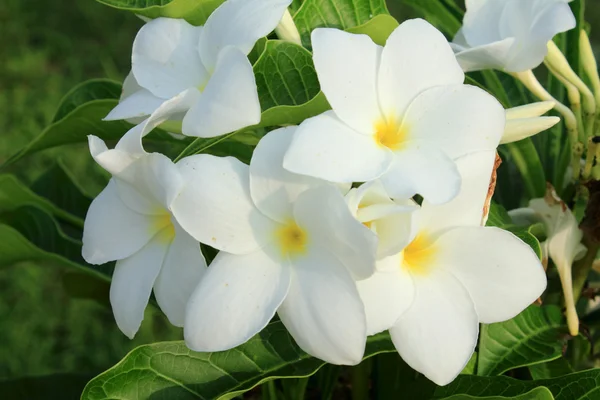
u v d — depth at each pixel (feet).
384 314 1.62
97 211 1.74
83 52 5.32
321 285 1.60
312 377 2.22
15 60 5.19
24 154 2.13
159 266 1.69
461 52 1.84
